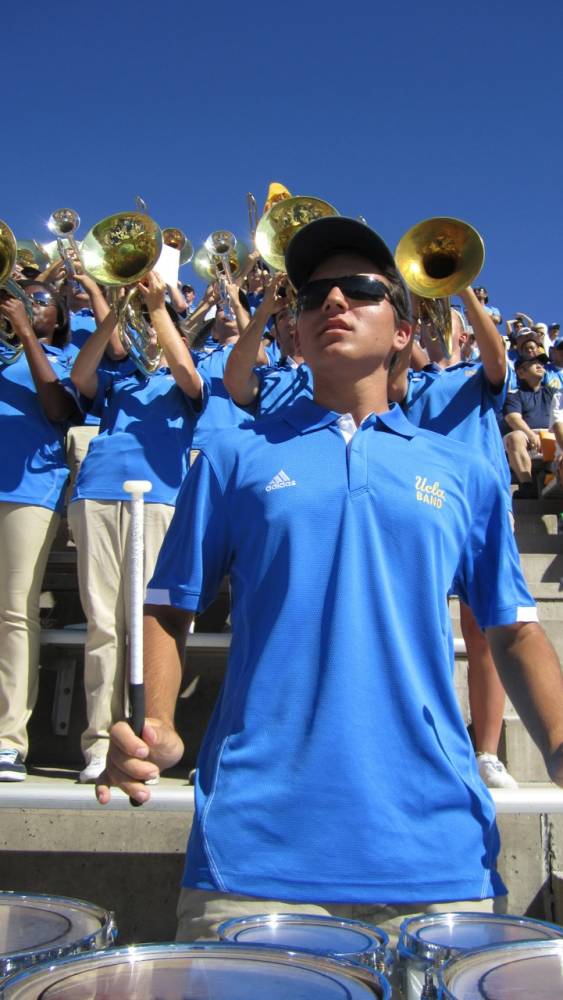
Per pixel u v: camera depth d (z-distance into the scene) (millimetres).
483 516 1882
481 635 3354
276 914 1298
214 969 995
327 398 1958
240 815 1542
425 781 1581
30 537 3859
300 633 1646
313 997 911
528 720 1759
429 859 1532
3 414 4031
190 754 3900
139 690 1388
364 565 1683
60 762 4059
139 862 2816
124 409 4137
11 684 3676
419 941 1130
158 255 4191
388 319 1960
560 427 6402
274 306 3898
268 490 1753
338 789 1537
